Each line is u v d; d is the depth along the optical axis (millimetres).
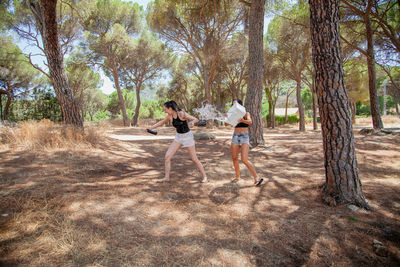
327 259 2141
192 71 24391
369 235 2508
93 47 20125
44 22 6680
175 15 15836
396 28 11938
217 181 4312
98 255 2020
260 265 2023
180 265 1963
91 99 34875
